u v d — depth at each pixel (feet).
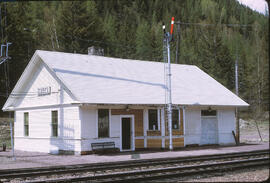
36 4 218.18
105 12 282.36
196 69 112.88
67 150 75.77
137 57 222.89
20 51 150.20
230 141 97.09
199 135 90.48
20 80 89.97
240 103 98.58
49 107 82.17
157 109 83.56
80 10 181.88
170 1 161.48
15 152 83.25
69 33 175.11
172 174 38.27
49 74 82.33
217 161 56.49
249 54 186.80
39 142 85.05
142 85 87.56
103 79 83.10
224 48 178.50
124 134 80.74
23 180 38.93
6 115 138.51
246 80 181.16
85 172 44.27
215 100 94.38
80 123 72.59
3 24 139.54
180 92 91.45
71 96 74.54
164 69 102.06
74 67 83.35
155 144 82.28
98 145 74.49
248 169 44.70
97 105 72.79
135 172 40.11
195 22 171.73
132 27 249.75
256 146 90.17
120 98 77.61
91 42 183.73
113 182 34.35
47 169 47.29
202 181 35.86
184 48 182.60
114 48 221.46
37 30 173.17
